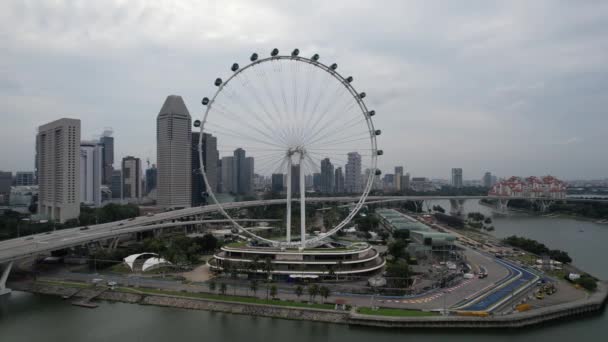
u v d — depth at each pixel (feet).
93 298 627.05
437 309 540.93
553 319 533.55
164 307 589.73
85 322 541.34
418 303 568.82
